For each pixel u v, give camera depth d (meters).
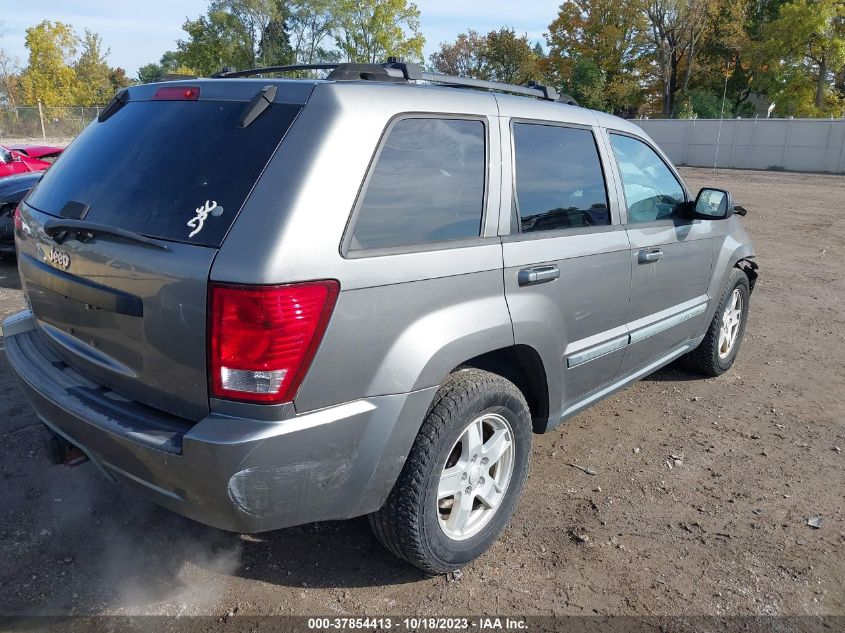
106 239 2.34
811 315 7.23
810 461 3.97
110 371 2.46
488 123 2.86
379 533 2.63
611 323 3.54
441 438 2.52
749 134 33.25
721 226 4.65
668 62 47.56
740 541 3.16
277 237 2.08
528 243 2.90
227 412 2.14
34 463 3.53
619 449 4.03
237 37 52.38
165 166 2.39
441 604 2.66
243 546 2.98
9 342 2.98
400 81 2.71
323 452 2.23
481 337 2.64
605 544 3.09
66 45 49.38
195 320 2.12
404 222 2.44
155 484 2.26
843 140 30.36
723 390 5.02
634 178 3.80
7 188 7.23
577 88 47.72
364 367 2.29
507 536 3.12
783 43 43.66
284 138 2.24
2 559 2.80
